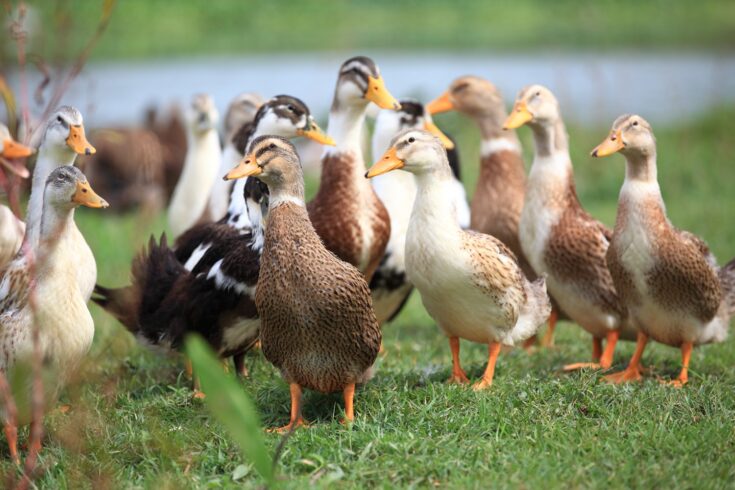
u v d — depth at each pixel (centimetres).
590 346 1334
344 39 4297
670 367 1181
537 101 1222
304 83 3384
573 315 1238
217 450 881
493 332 1077
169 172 2330
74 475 842
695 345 1145
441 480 818
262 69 3672
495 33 4544
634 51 4091
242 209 1141
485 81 1428
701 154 2442
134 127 2394
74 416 890
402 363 1180
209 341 1068
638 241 1089
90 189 866
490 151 1420
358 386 1024
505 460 839
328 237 1216
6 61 1180
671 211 2034
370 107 1652
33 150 1216
